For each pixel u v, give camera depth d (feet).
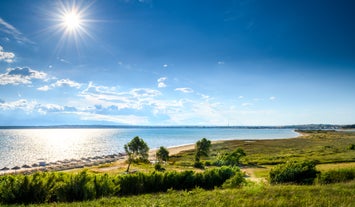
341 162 228.63
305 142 568.82
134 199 48.11
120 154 431.02
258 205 35.40
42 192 56.03
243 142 586.04
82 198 56.80
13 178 58.34
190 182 91.71
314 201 36.50
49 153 484.33
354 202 36.29
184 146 559.38
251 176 156.46
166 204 40.16
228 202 38.47
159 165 232.94
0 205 46.14
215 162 265.34
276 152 382.83
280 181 85.30
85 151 528.22
